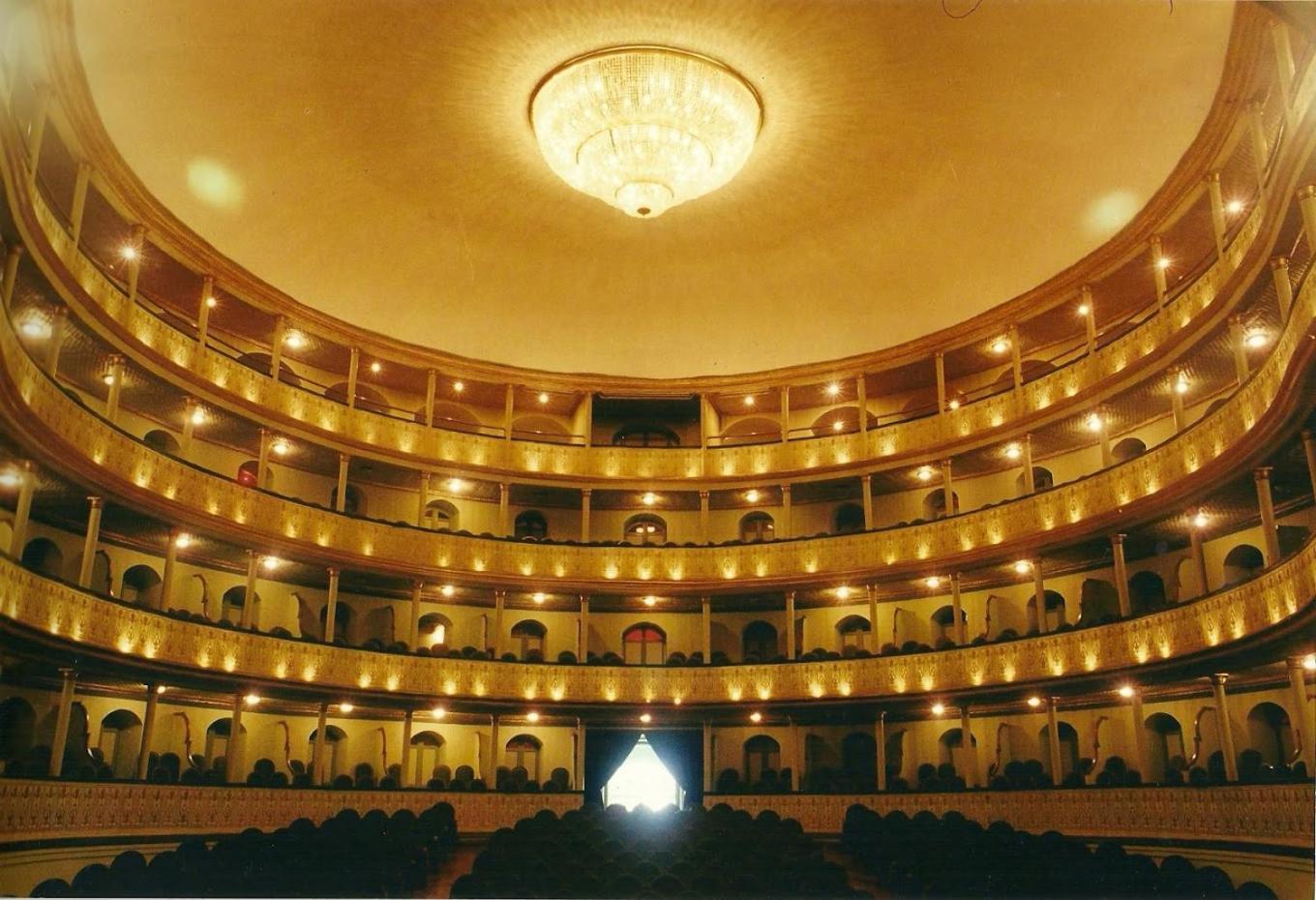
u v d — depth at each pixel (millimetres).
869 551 32375
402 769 30141
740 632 35906
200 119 24516
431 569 31953
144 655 23984
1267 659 21766
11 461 21188
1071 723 29688
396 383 36062
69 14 19234
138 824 22594
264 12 21141
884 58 22453
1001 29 21438
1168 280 28844
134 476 24781
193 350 28266
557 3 21297
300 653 28219
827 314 34281
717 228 30391
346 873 17359
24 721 24344
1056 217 28031
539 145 24672
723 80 23031
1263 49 19734
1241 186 24562
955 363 34500
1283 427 19703
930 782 28781
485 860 18531
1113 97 23422
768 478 35312
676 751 34094
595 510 37656
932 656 29875
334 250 30500
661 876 16891
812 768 33375
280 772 29016
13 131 16609
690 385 36656
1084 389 28688
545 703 31688
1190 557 27797
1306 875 18344
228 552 28953
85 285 23953
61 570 25656
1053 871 17672
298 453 32312
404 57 22672
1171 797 22750
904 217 29328
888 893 19000
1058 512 28422
